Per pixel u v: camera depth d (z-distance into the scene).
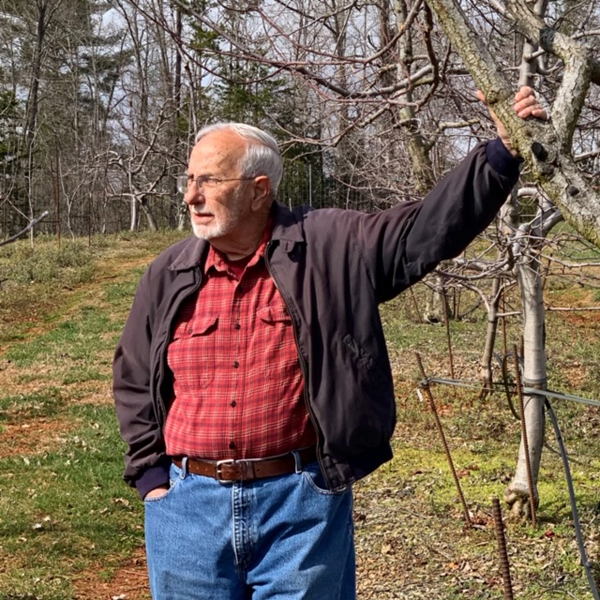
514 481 5.68
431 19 3.52
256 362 2.39
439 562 5.06
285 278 2.38
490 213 2.20
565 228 5.96
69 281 19.14
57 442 8.30
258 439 2.38
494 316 8.12
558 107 1.75
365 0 4.39
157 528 2.56
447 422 8.34
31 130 33.50
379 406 2.37
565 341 12.38
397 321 14.02
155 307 2.56
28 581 5.10
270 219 2.50
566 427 8.14
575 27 4.39
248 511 2.41
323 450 2.38
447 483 6.46
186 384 2.47
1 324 15.16
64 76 41.88
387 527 5.63
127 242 26.28
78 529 6.00
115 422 8.98
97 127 37.91
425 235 2.27
